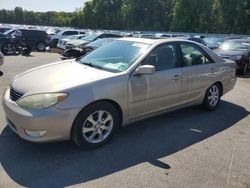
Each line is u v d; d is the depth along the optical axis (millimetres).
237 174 3734
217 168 3855
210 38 24266
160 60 4934
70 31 25984
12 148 4121
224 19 47812
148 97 4691
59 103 3732
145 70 4352
